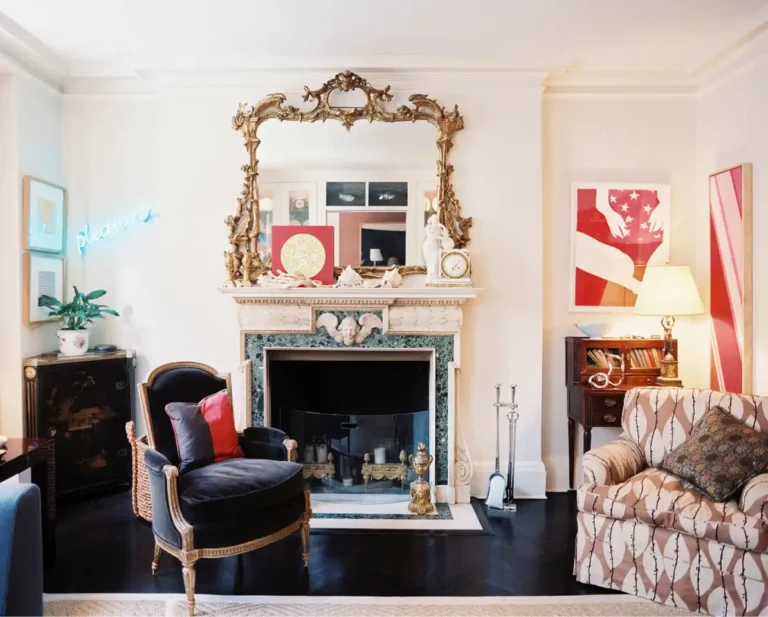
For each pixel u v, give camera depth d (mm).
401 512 3322
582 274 3736
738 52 3258
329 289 3357
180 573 2588
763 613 2109
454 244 3541
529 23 3018
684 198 3762
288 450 2811
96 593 2410
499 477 3412
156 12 2887
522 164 3570
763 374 3115
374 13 2906
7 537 1621
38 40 3217
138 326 3723
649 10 2871
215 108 3566
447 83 3549
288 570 2629
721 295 3463
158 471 2389
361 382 3629
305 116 3518
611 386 3443
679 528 2287
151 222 3727
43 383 3311
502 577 2570
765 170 3102
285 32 3131
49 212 3539
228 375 3078
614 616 2258
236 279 3531
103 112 3736
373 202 3568
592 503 2488
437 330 3469
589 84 3680
